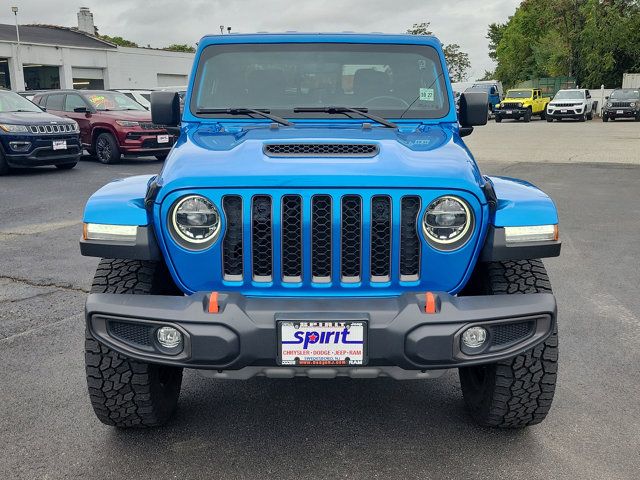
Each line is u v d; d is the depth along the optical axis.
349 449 3.25
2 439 3.32
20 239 7.90
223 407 3.72
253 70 4.11
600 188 11.91
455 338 2.76
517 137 24.89
